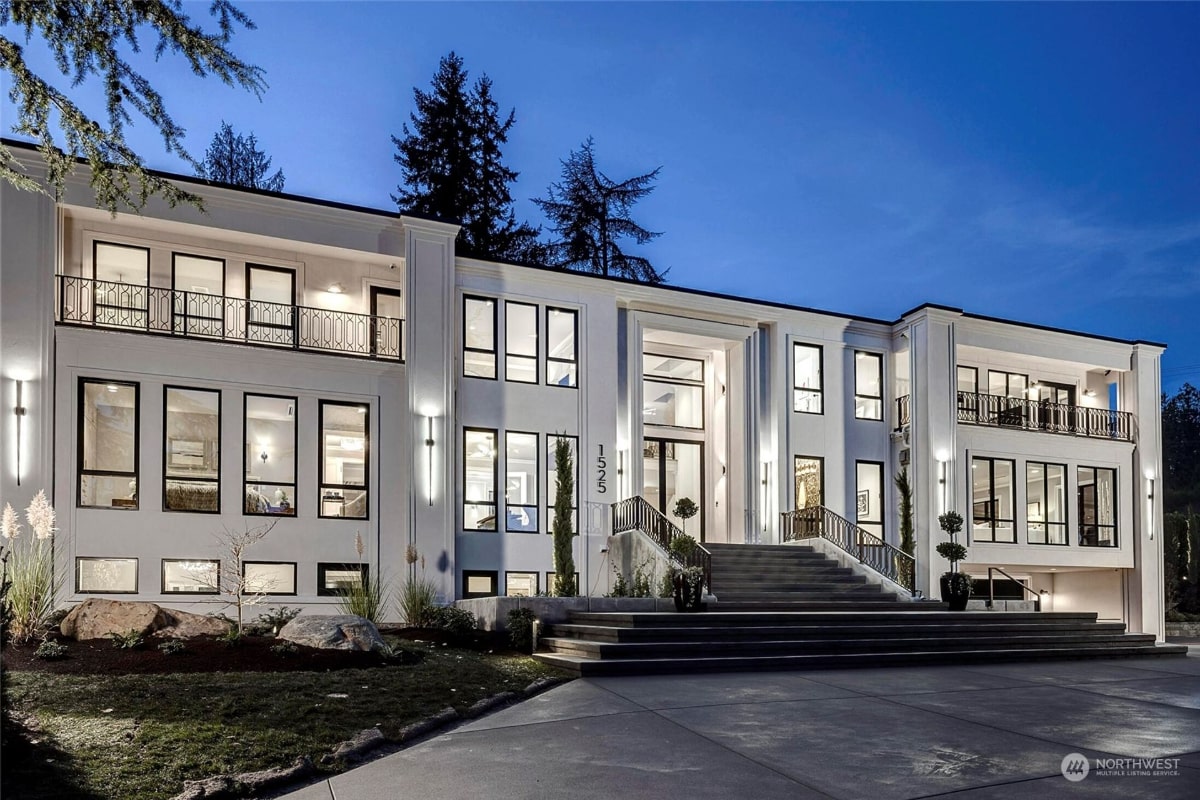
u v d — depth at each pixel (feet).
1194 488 183.83
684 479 74.64
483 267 63.72
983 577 85.71
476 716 29.96
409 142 126.11
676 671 39.42
